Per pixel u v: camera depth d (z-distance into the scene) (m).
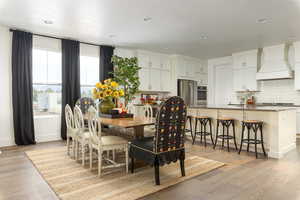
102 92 3.43
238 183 2.46
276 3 3.09
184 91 6.97
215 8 3.28
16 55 4.30
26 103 4.43
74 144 3.54
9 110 4.34
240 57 6.59
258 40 5.20
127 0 3.00
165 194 2.19
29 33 4.46
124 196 2.13
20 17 3.64
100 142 2.63
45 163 3.18
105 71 5.62
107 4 3.13
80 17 3.64
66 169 2.93
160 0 3.00
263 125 3.74
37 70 4.78
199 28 4.26
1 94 4.23
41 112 4.89
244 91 6.62
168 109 2.38
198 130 4.87
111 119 3.23
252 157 3.53
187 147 4.26
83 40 5.16
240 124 4.10
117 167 3.02
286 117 3.86
